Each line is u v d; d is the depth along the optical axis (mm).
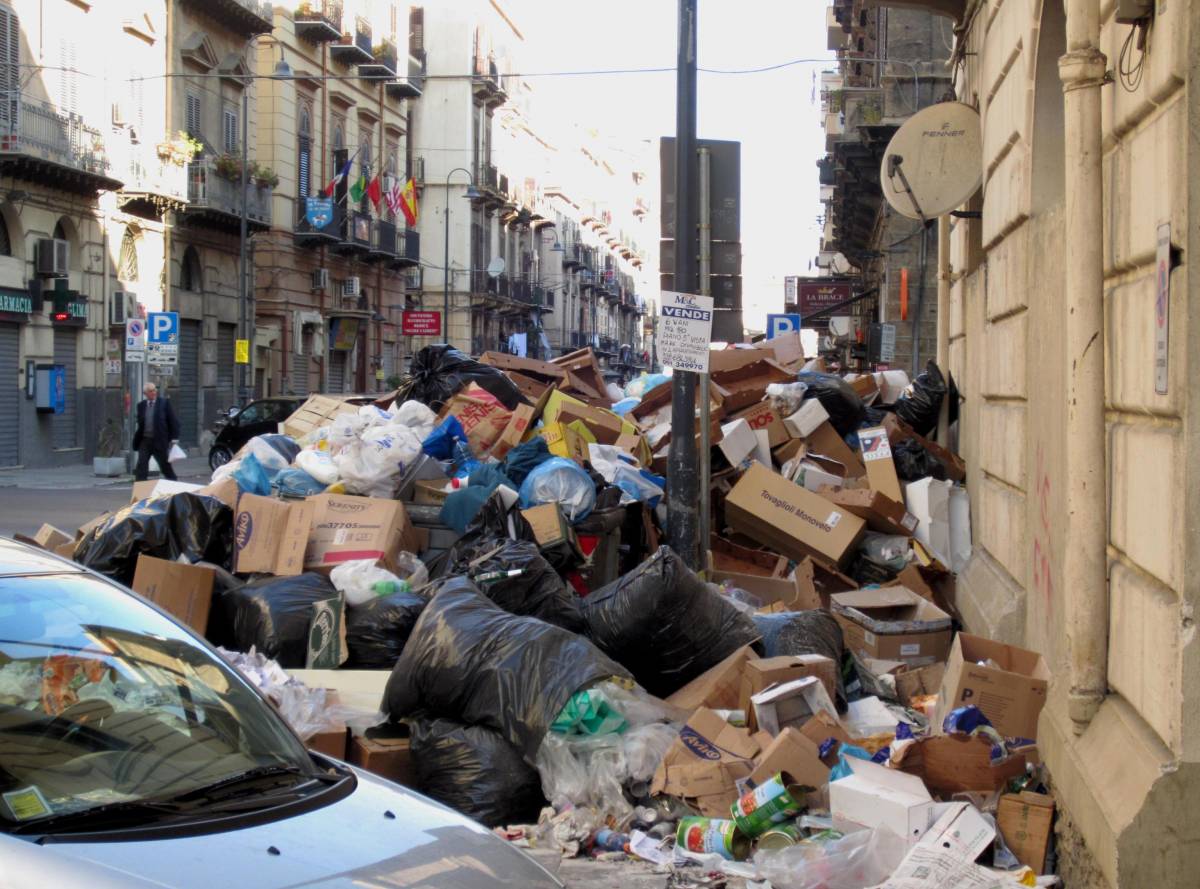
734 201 9945
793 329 24375
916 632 8078
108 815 3031
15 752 3133
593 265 93562
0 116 26828
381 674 6711
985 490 9195
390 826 3320
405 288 55875
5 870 2711
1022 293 7297
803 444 11539
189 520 7988
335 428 9711
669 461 9555
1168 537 4160
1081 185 4887
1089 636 4953
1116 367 4902
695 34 9688
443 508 8742
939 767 5477
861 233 32406
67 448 30344
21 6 27453
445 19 60781
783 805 5152
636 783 5656
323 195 44969
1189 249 3951
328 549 8023
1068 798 4914
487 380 12859
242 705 3727
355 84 47969
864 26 28906
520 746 5613
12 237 27859
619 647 6840
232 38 37688
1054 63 6809
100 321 31203
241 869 2891
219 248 37469
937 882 4652
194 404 36438
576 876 5043
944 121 10320
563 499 8984
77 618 3629
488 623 5906
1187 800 3992
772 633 7168
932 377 12562
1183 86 4004
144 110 32594
